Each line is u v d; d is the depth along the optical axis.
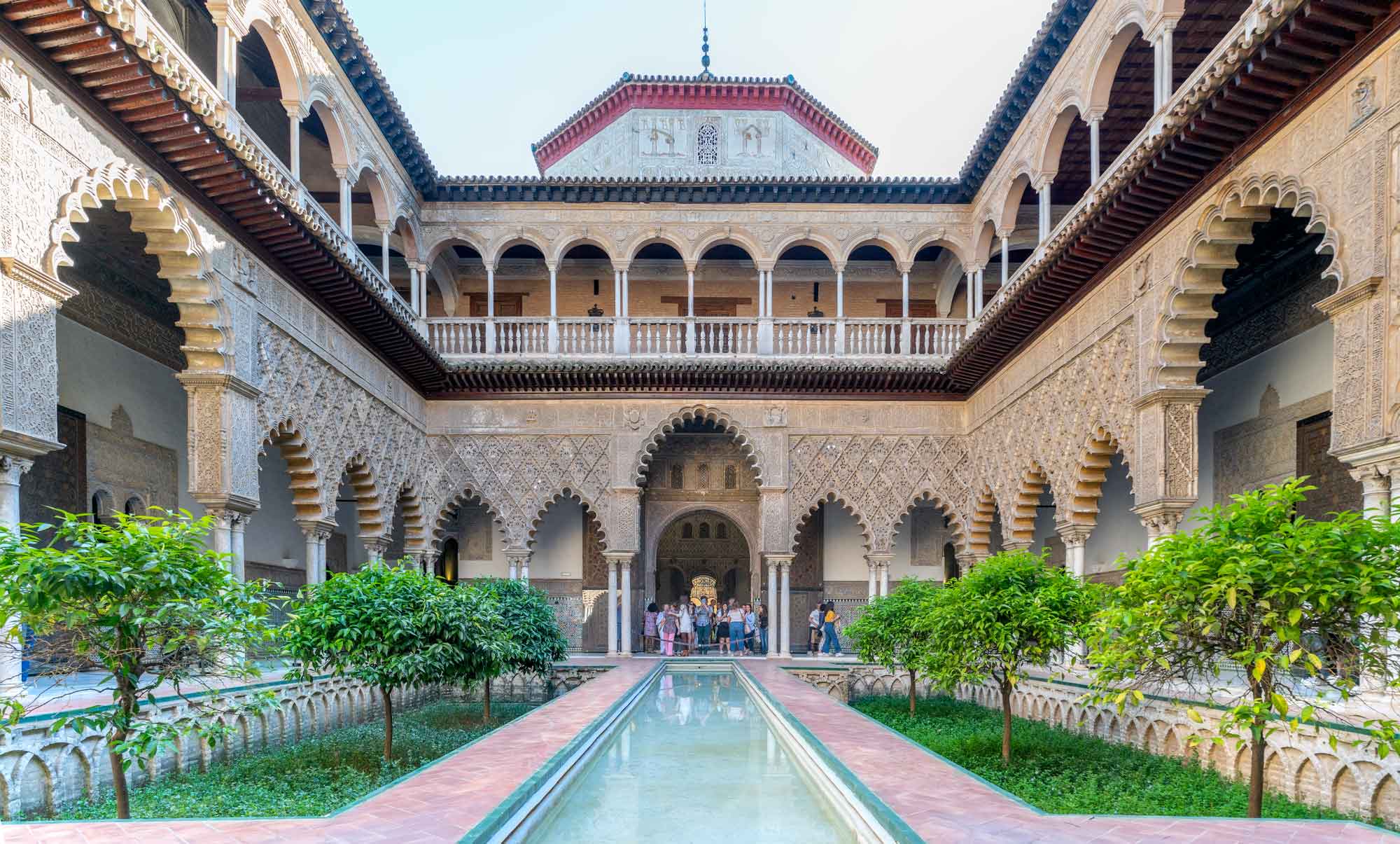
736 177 13.61
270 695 5.07
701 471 16.19
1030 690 8.80
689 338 13.20
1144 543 11.11
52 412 5.30
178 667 4.25
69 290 5.45
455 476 13.38
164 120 6.06
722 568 17.41
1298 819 3.41
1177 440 7.45
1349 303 5.16
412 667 6.20
